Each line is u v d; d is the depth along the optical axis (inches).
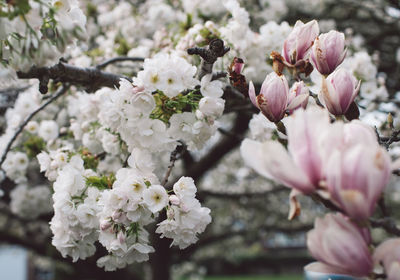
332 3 99.4
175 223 34.1
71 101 57.1
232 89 46.0
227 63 48.5
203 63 38.1
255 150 23.1
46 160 43.3
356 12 105.0
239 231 144.0
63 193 36.2
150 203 33.7
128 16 81.5
